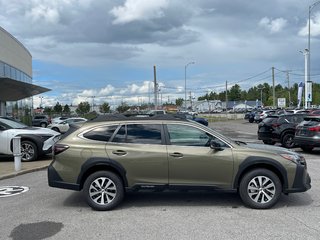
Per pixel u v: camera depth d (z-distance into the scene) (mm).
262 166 6914
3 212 6820
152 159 6832
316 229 5656
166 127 7043
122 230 5715
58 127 33312
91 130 7113
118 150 6879
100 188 6871
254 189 6812
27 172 11102
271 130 17672
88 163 6848
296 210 6730
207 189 6848
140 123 7102
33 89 32125
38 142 13133
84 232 5656
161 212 6668
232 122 55000
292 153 7062
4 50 34531
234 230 5633
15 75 39219
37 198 7867
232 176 6816
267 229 5664
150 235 5461
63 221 6234
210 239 5258
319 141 14281
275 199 6797
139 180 6871
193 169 6805
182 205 7117
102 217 6430
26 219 6371
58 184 6930
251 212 6613
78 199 7742
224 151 6832
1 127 13328
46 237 5465
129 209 6895
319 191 8234
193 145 6918
